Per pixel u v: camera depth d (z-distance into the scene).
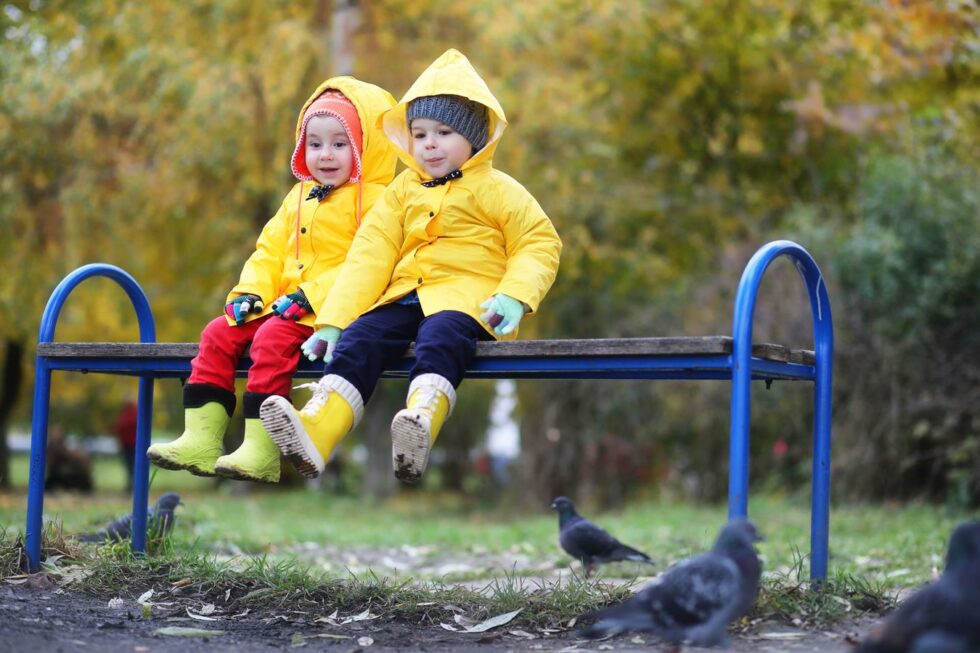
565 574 9.20
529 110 17.67
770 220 20.78
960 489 14.55
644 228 20.78
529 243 6.10
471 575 8.99
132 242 19.72
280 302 6.18
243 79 17.34
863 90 17.03
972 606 3.63
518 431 23.67
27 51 18.39
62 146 18.38
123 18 17.53
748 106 19.19
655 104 19.83
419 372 5.62
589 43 18.48
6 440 25.52
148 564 6.55
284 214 6.76
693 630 4.16
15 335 21.94
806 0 16.11
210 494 26.19
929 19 12.59
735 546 4.54
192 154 17.56
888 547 10.23
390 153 6.76
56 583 6.26
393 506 24.64
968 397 14.98
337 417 5.60
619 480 21.42
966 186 15.23
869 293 15.68
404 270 6.13
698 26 17.97
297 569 6.60
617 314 21.11
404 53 18.33
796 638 5.00
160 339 22.28
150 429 7.24
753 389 17.83
